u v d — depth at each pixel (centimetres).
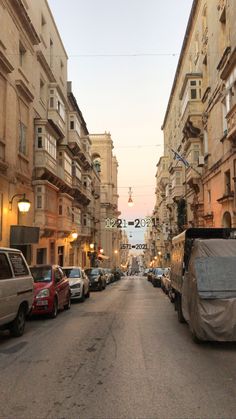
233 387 594
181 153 4119
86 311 1580
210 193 2850
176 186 4412
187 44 3762
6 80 2069
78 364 735
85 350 855
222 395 558
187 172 3484
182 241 1233
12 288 985
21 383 623
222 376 653
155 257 8731
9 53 2116
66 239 3559
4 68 2016
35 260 2569
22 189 2344
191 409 506
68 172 3456
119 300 2072
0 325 921
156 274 3541
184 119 3325
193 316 917
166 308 1658
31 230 2138
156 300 2048
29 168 2489
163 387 596
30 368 711
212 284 893
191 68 3600
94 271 3084
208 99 2855
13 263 1054
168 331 1084
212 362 746
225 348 866
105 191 7994
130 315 1433
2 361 766
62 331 1106
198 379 636
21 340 986
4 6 2036
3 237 2000
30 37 2497
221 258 923
